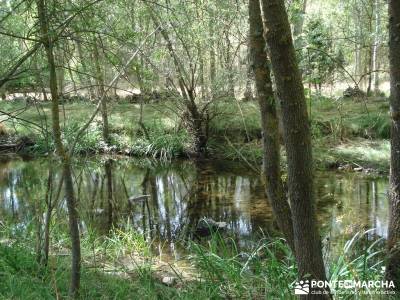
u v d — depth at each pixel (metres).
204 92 11.78
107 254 5.63
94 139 12.50
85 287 3.98
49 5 3.44
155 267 5.32
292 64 2.38
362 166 9.98
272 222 7.33
